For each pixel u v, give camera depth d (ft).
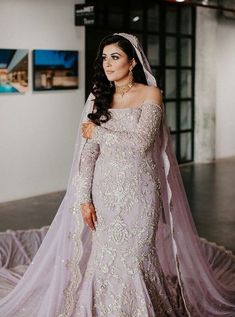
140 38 30.66
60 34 24.99
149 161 10.14
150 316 10.00
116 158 9.89
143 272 10.14
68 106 25.84
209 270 12.38
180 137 34.45
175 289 11.56
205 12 33.94
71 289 10.59
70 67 25.59
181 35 33.45
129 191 9.90
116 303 10.02
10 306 11.59
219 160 36.73
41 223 20.17
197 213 21.81
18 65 23.31
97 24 27.53
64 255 10.84
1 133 23.13
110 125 10.07
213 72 35.12
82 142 10.52
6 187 23.61
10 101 23.30
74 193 10.77
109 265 10.11
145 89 10.27
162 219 11.51
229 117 37.99
